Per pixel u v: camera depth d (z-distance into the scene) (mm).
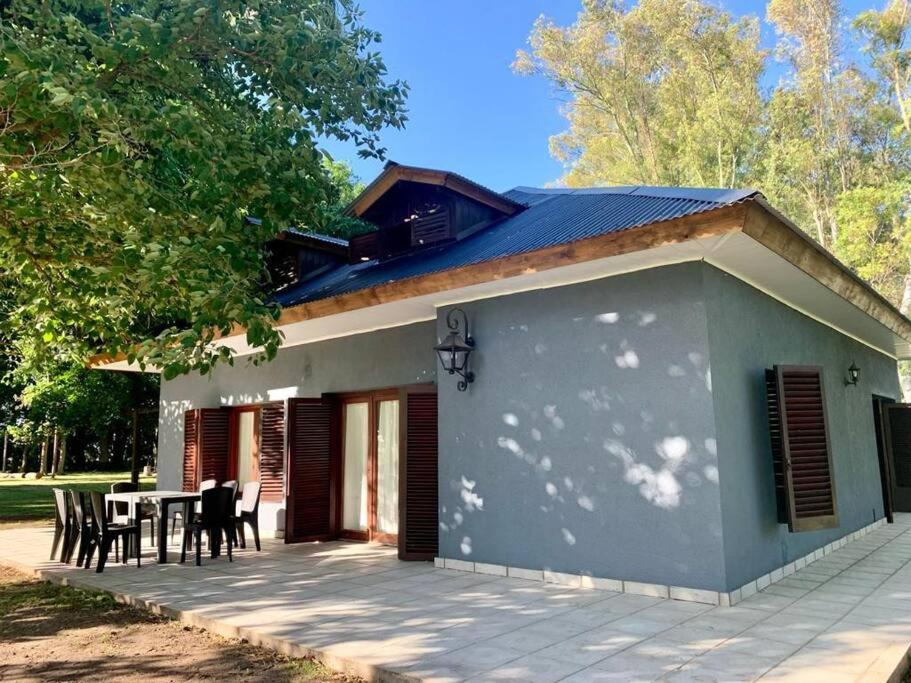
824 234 24797
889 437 11469
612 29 26312
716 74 25188
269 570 7027
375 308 7555
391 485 8852
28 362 9469
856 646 4008
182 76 5875
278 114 6371
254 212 6352
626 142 27141
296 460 9133
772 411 6289
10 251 6391
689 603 5152
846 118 25156
